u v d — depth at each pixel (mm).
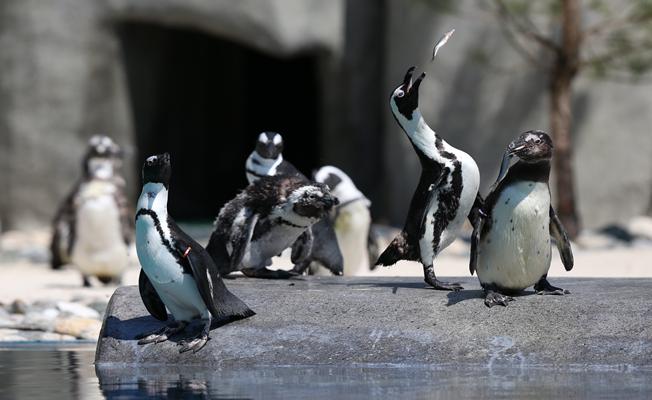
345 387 7430
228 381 7746
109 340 8703
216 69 33812
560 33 26391
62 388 7531
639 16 24578
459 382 7578
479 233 8242
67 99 27547
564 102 24422
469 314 8453
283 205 9836
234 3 27266
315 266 12422
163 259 8211
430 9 27031
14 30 27359
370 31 28969
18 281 16516
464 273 16344
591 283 9352
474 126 26828
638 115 26391
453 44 26844
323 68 28688
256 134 36062
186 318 8594
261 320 8625
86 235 15383
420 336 8383
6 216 27625
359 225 13672
